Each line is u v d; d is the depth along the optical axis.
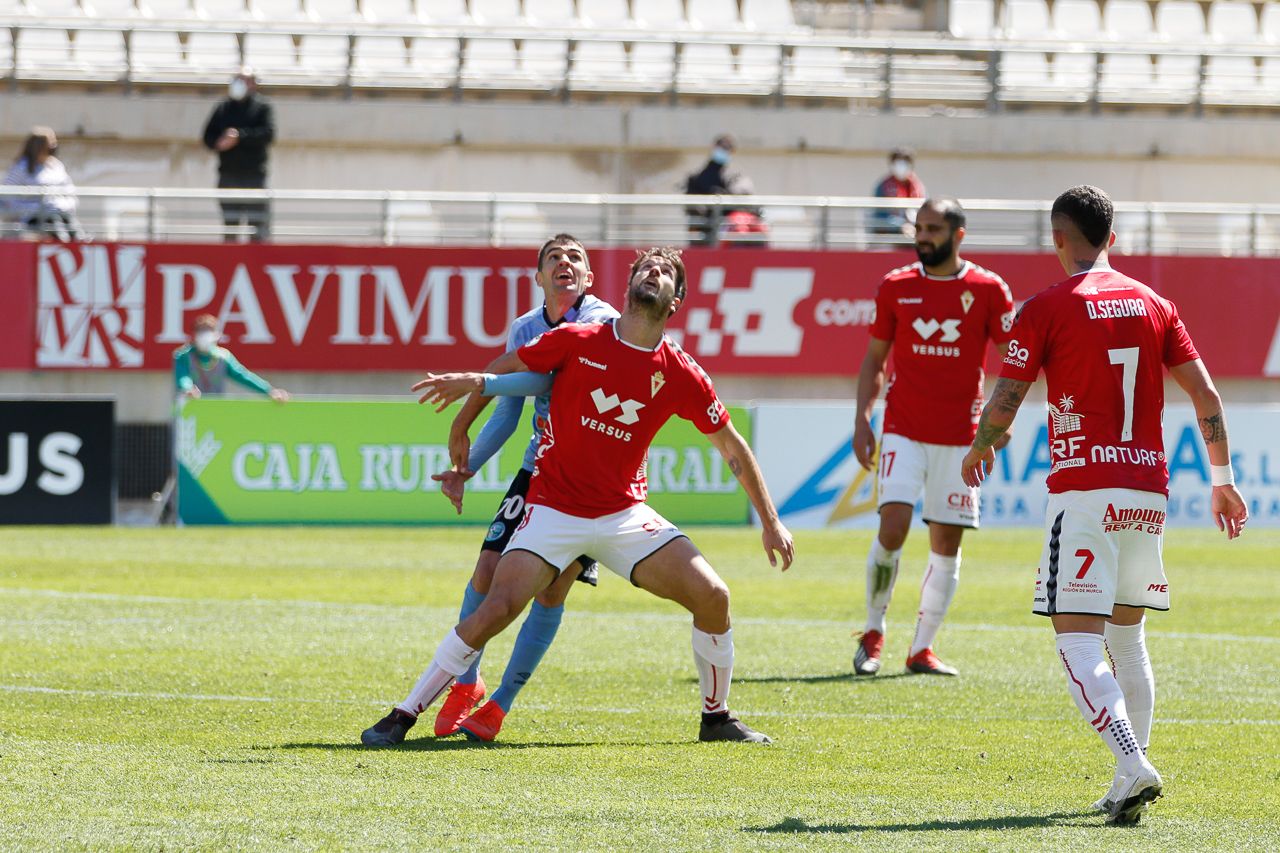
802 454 58.31
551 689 25.75
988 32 98.75
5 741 20.42
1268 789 18.80
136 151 79.50
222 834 15.54
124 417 62.97
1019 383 17.70
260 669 27.33
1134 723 18.20
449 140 80.75
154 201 69.62
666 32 91.69
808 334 66.62
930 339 28.16
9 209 64.69
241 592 39.12
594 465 19.86
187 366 56.22
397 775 18.55
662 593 20.55
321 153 80.12
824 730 22.42
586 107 81.56
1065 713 24.17
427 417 56.72
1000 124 83.88
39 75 81.44
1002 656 30.62
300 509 56.28
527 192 81.44
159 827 15.80
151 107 79.38
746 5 97.06
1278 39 101.81
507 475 57.16
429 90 84.75
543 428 21.34
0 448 54.91
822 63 90.19
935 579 28.38
